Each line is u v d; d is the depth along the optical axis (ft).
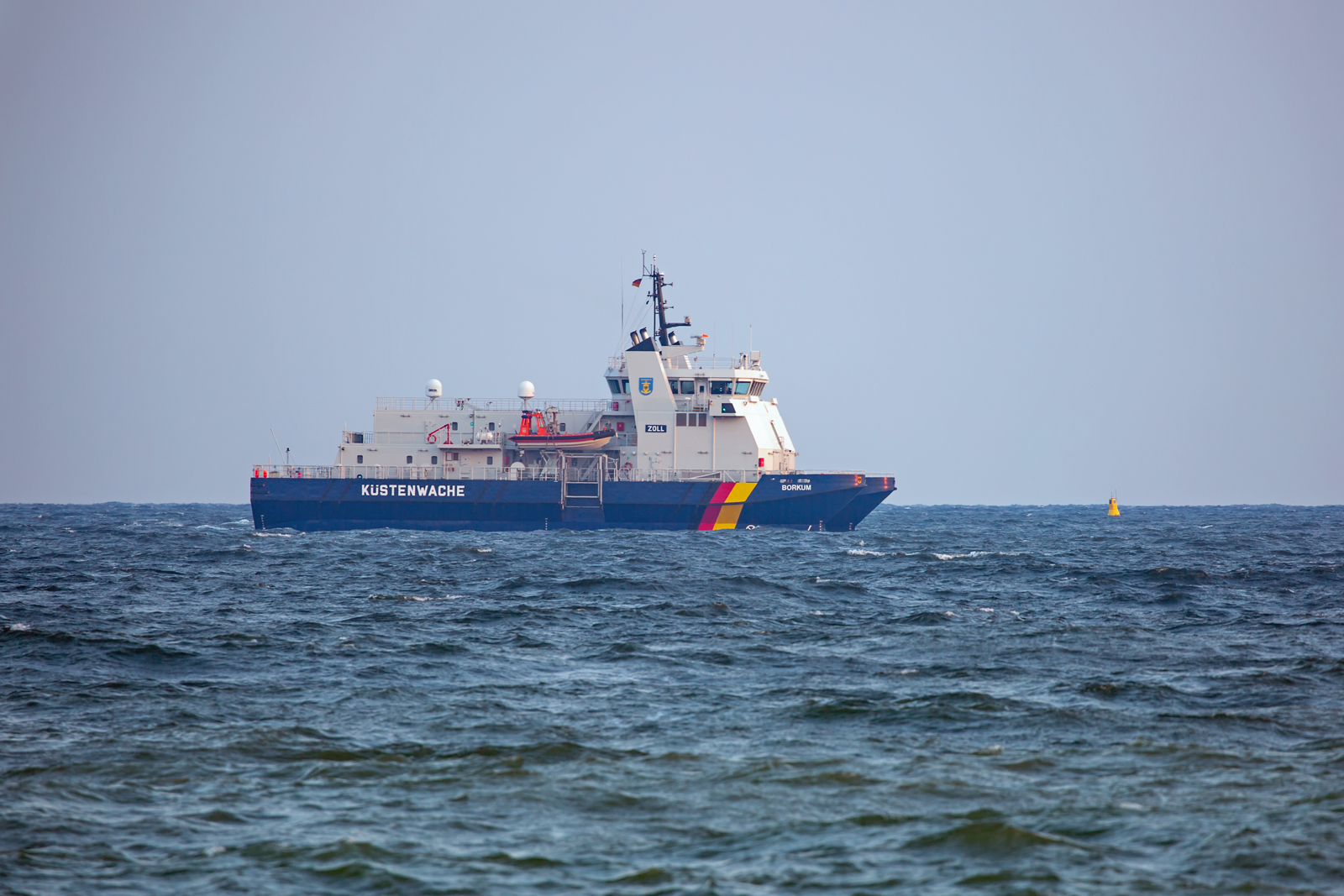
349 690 384.88
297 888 222.89
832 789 278.05
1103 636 495.82
